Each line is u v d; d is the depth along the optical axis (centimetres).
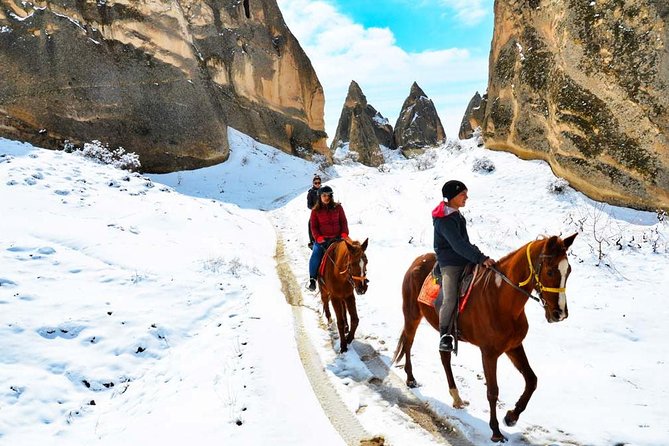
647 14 1279
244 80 3619
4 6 2073
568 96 1465
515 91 1770
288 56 4091
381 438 496
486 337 485
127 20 2502
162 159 2519
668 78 1232
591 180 1383
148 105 2505
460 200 512
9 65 2009
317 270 810
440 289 545
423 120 6066
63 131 2111
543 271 428
